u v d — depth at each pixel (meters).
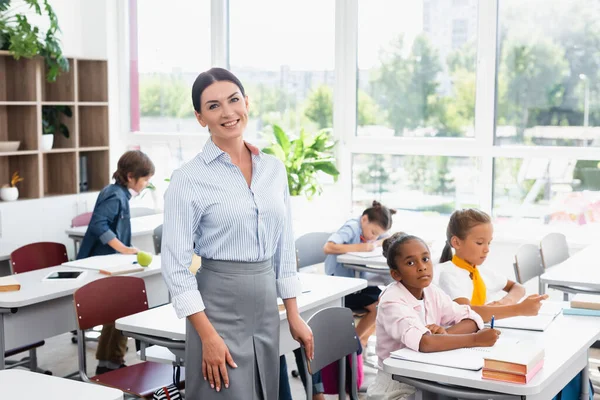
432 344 2.59
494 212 5.90
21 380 2.18
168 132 7.03
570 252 5.52
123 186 4.81
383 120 6.24
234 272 2.43
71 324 3.82
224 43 6.73
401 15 6.09
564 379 2.63
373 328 4.80
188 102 6.93
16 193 6.02
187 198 2.37
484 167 5.86
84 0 6.88
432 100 6.04
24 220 6.00
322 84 6.43
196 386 2.43
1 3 5.80
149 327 2.97
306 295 3.55
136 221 6.01
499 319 3.05
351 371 3.05
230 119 2.39
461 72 5.92
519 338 2.82
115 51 7.03
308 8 6.42
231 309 2.42
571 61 5.57
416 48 6.06
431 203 6.10
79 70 6.75
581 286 3.96
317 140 6.20
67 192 6.56
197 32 6.82
